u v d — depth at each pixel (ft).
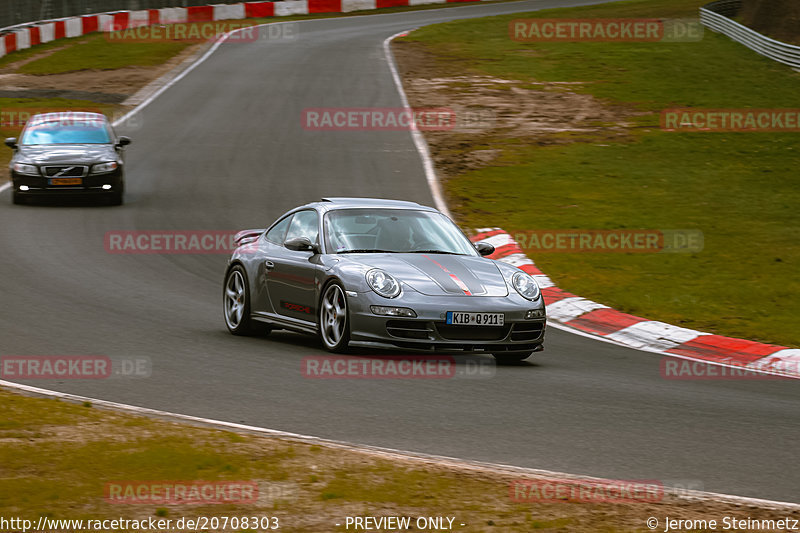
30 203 219.00
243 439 66.33
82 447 62.75
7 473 57.26
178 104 361.71
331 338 104.58
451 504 54.75
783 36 536.83
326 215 112.47
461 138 316.60
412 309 97.91
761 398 93.25
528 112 364.58
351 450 65.16
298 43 529.04
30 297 130.82
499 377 96.02
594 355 113.09
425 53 500.74
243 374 92.17
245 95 381.19
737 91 406.82
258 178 252.21
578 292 152.66
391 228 112.16
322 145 297.94
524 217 213.25
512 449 69.67
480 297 100.73
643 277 164.25
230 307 119.85
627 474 64.49
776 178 266.57
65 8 570.05
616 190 247.09
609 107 376.27
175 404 79.25
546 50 508.53
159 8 620.49
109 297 134.51
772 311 144.05
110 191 215.72
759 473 66.18
